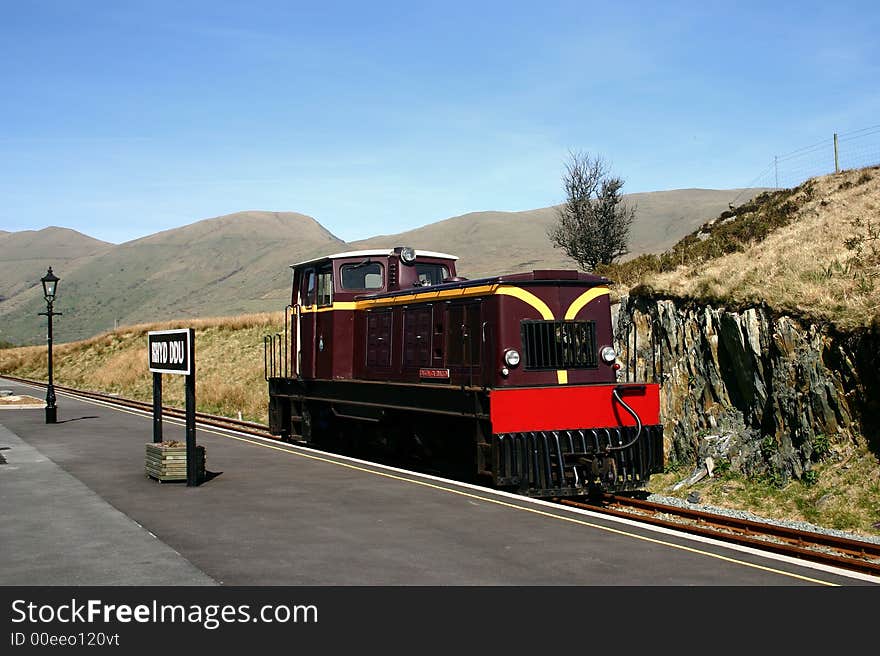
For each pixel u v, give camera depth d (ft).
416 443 47.85
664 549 26.25
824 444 47.80
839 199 79.30
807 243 64.69
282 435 63.46
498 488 43.24
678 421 59.00
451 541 27.20
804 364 50.21
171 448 39.27
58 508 32.37
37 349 204.13
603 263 113.39
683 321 61.46
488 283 41.96
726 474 52.34
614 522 30.40
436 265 54.75
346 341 54.24
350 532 28.45
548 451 39.17
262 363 118.83
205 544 26.48
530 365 41.32
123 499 34.58
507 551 25.85
